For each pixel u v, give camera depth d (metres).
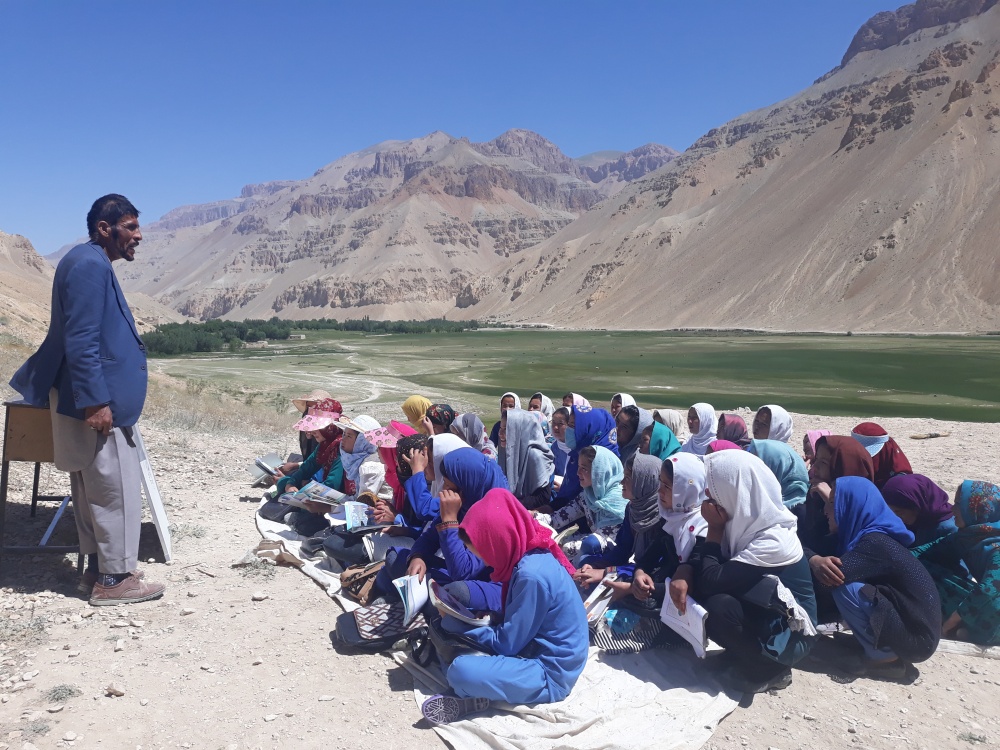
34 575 5.68
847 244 166.88
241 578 5.98
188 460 10.28
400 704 4.32
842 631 5.18
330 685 4.45
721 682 4.67
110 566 5.28
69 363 4.88
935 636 4.72
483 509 4.47
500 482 4.91
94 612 5.18
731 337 125.94
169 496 8.25
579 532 7.06
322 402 7.80
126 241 5.25
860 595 4.78
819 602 5.20
